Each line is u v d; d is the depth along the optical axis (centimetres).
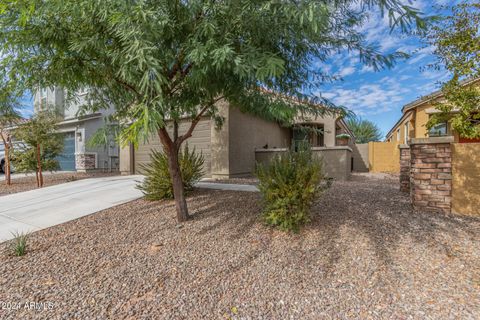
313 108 368
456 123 466
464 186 437
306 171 412
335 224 424
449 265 297
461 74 457
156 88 233
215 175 980
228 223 457
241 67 254
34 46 322
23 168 966
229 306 247
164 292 271
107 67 352
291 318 229
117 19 235
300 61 389
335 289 268
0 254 364
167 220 485
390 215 451
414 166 471
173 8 292
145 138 221
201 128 1027
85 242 402
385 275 287
